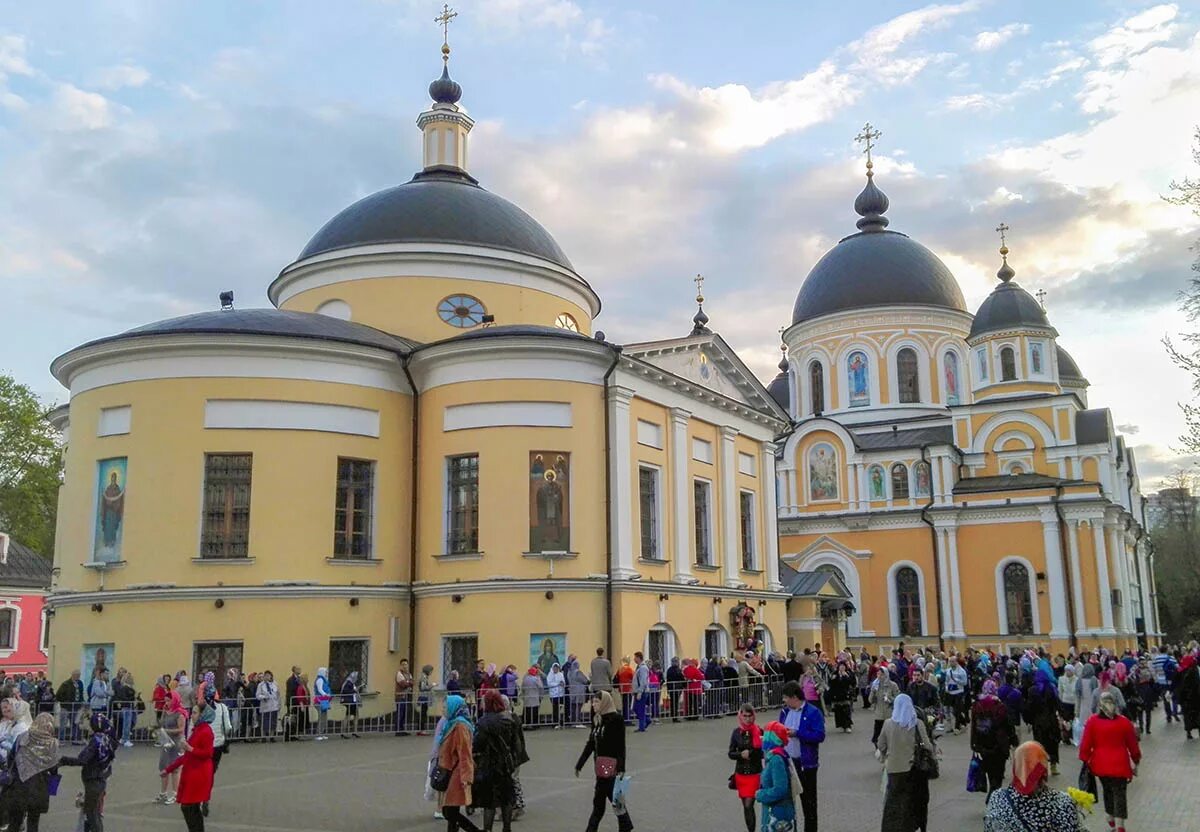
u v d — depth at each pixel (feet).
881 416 216.54
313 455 97.25
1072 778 63.98
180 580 92.58
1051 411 197.06
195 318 99.50
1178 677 90.53
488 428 99.40
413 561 102.32
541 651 95.45
